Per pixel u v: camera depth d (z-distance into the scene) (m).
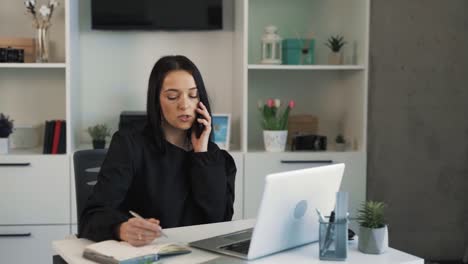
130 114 3.97
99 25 4.16
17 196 3.78
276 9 4.37
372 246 2.01
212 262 1.89
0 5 4.13
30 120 4.22
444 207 4.44
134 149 2.32
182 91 2.29
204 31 4.31
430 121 4.41
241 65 3.98
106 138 4.29
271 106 4.03
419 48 4.37
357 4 4.09
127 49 4.28
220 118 4.02
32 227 3.80
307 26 4.39
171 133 2.41
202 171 2.37
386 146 4.40
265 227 1.89
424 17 4.35
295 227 2.01
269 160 3.95
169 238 2.16
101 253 1.90
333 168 2.06
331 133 4.46
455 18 4.36
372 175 4.41
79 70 4.19
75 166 2.69
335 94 4.44
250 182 3.95
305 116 4.30
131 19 4.18
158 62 2.36
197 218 2.44
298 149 4.08
